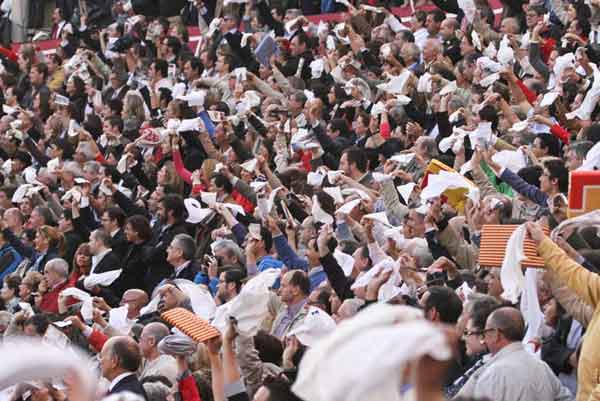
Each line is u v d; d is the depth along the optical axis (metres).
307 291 35.69
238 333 31.47
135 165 59.53
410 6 78.50
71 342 39.44
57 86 79.75
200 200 52.94
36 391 29.67
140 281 49.59
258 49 68.31
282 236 41.53
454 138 47.16
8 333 40.25
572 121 51.47
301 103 59.19
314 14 81.88
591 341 25.84
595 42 62.78
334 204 44.41
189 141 57.72
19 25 98.81
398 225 43.94
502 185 45.53
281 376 25.66
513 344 27.02
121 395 15.96
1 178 67.31
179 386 31.58
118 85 74.44
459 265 39.19
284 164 56.81
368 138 54.56
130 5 84.81
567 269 26.69
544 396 26.56
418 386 12.93
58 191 62.84
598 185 30.77
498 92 52.78
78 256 50.25
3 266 55.94
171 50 76.69
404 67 62.78
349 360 12.66
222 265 43.62
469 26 64.62
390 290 33.56
